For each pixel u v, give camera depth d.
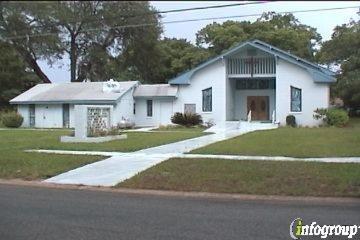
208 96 40.88
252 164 15.40
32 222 9.15
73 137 24.05
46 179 15.20
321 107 37.94
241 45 39.34
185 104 41.50
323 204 10.97
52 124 43.44
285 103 38.81
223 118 40.38
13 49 53.56
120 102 40.94
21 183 14.70
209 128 34.91
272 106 42.34
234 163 15.67
